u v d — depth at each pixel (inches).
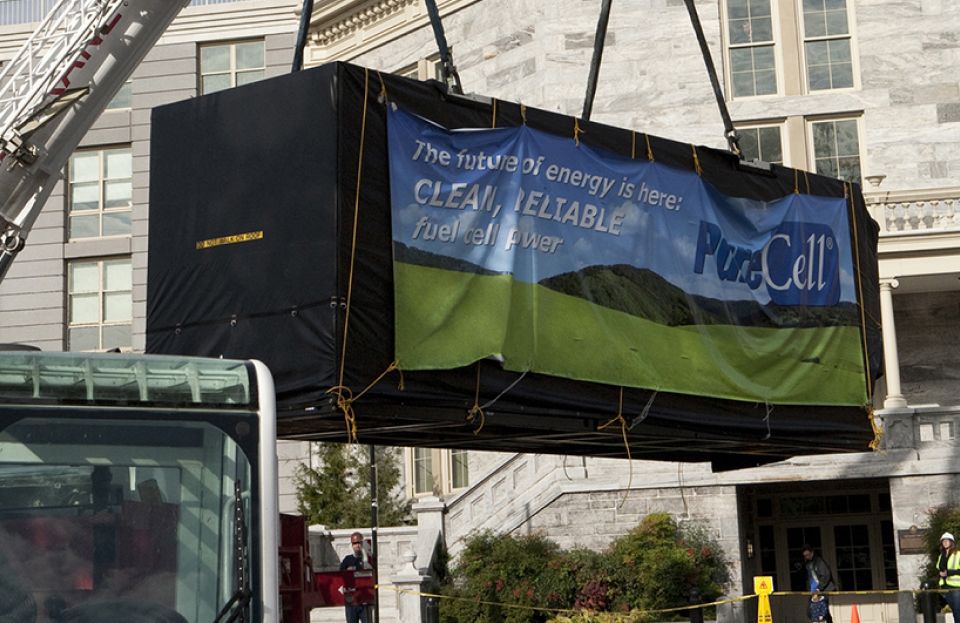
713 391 657.6
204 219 562.6
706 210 672.4
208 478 354.6
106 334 1633.9
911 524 1167.6
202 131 569.6
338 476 1403.8
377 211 540.4
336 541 1264.8
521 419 584.7
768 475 1184.2
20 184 734.5
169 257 570.6
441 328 552.1
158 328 568.4
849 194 757.3
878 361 761.0
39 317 1640.0
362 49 1582.2
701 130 1364.4
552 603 1085.8
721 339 668.7
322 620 1142.3
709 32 1379.2
